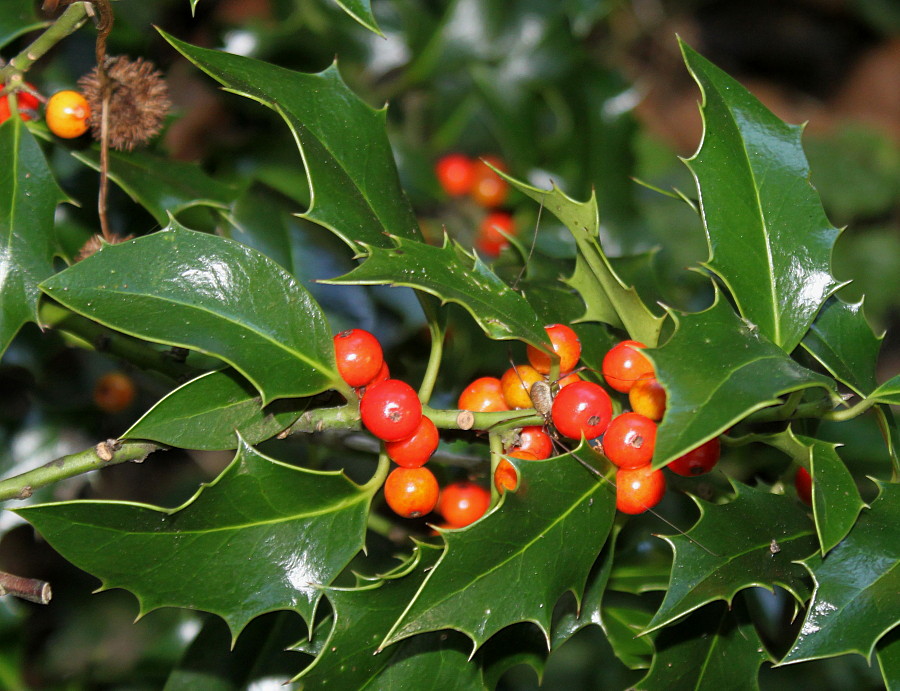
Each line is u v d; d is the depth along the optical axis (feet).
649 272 1.27
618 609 1.22
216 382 1.05
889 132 3.40
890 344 2.88
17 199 1.13
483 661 1.11
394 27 1.63
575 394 1.04
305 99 1.11
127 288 1.03
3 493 1.06
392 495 1.07
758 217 1.09
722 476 1.23
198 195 1.23
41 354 1.33
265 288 1.05
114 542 1.02
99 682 1.41
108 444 1.06
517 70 1.68
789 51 3.68
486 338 1.36
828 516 1.02
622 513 1.11
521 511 1.02
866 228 2.81
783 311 1.09
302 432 1.08
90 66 1.36
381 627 1.05
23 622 1.36
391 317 1.42
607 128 1.70
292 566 1.05
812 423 1.15
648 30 3.20
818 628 1.04
